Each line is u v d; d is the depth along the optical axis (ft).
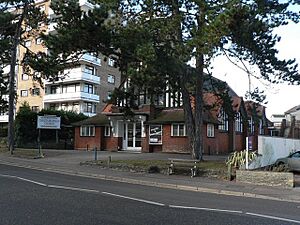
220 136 130.31
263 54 66.13
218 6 56.59
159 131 116.57
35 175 59.88
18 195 39.52
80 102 206.49
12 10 130.93
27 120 143.74
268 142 73.67
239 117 136.26
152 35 62.85
